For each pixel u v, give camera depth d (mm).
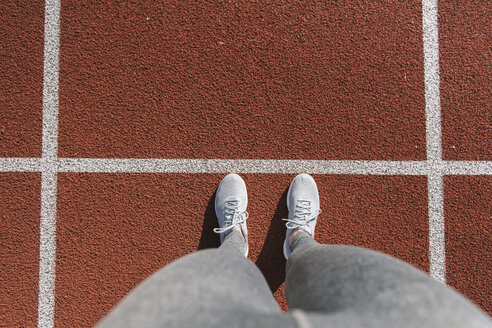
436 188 1377
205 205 1362
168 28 1372
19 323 1323
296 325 494
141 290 617
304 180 1348
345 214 1373
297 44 1384
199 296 581
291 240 1271
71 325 1328
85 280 1335
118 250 1343
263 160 1372
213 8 1380
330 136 1375
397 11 1394
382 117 1380
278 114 1374
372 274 630
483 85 1390
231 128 1370
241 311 552
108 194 1349
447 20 1395
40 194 1339
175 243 1353
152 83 1365
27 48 1352
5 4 1353
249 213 1373
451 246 1372
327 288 651
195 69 1372
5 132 1340
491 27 1396
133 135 1356
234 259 820
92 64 1358
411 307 524
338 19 1390
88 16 1363
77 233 1341
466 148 1378
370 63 1387
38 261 1331
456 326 493
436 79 1390
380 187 1376
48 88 1350
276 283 1357
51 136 1344
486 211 1375
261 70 1378
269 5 1385
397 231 1373
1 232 1328
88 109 1354
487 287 1363
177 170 1361
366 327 489
